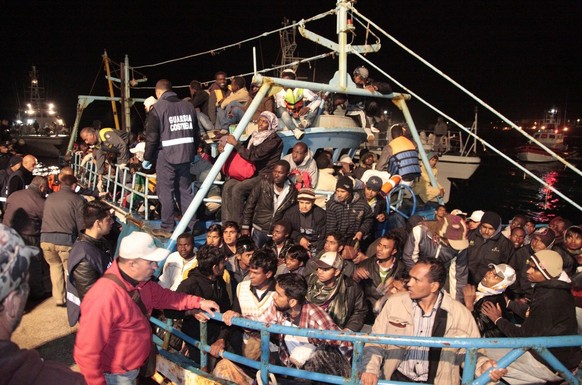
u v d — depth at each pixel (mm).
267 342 3178
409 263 4520
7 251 1419
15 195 6719
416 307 3182
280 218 5371
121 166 8297
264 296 3848
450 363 3135
